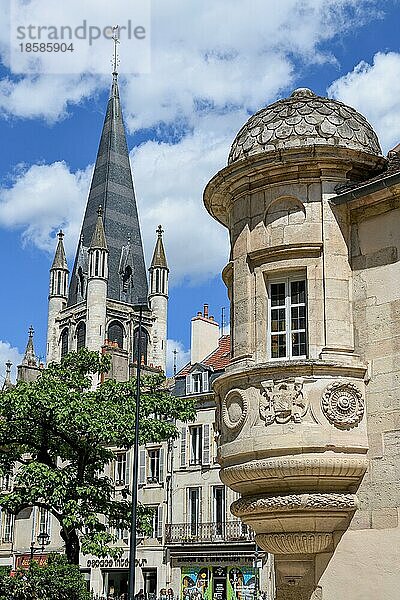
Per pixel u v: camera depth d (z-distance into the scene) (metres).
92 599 29.70
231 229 18.64
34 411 28.95
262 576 49.84
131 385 31.86
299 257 17.27
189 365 60.56
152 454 58.06
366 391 16.47
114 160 126.00
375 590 15.57
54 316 119.69
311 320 16.86
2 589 27.06
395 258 16.47
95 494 28.73
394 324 16.27
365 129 18.25
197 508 54.34
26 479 28.19
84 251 120.81
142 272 121.81
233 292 18.17
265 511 16.45
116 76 132.00
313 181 17.45
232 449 16.81
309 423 16.16
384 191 16.55
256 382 16.75
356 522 16.11
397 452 15.73
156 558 55.78
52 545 64.81
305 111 18.02
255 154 17.66
